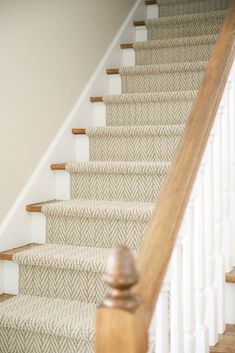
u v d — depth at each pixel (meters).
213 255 1.78
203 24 3.53
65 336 1.78
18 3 2.37
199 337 1.61
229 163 1.97
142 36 3.76
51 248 2.28
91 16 3.16
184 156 1.40
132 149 2.73
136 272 0.94
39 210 2.39
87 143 2.85
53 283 2.13
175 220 1.21
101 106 3.08
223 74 1.71
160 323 1.26
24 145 2.43
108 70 3.31
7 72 2.29
